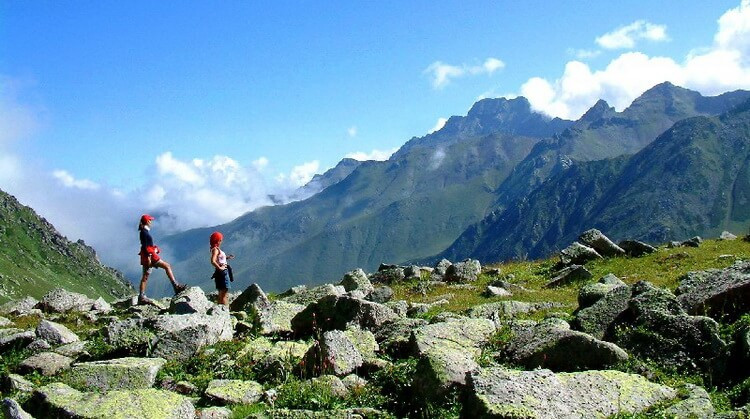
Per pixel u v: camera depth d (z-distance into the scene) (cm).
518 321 1958
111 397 1311
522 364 1515
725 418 1080
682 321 1532
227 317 2238
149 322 2059
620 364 1423
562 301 2633
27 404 1366
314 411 1262
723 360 1386
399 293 3400
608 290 2011
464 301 2859
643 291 1809
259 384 1552
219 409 1342
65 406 1279
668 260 3353
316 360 1588
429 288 3491
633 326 1623
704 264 3089
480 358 1564
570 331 1523
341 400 1380
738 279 1838
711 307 1805
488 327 1781
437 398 1267
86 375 1560
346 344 1614
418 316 2388
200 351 1862
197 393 1552
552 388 1140
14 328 2750
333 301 2127
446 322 1780
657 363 1466
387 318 2084
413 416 1275
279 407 1372
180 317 2058
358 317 2061
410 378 1397
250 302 2792
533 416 1025
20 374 1809
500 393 1094
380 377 1480
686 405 1162
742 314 1738
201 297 2528
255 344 1889
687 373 1415
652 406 1171
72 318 3059
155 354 1833
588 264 3644
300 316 2170
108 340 2027
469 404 1107
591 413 1098
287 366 1641
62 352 2005
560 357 1473
